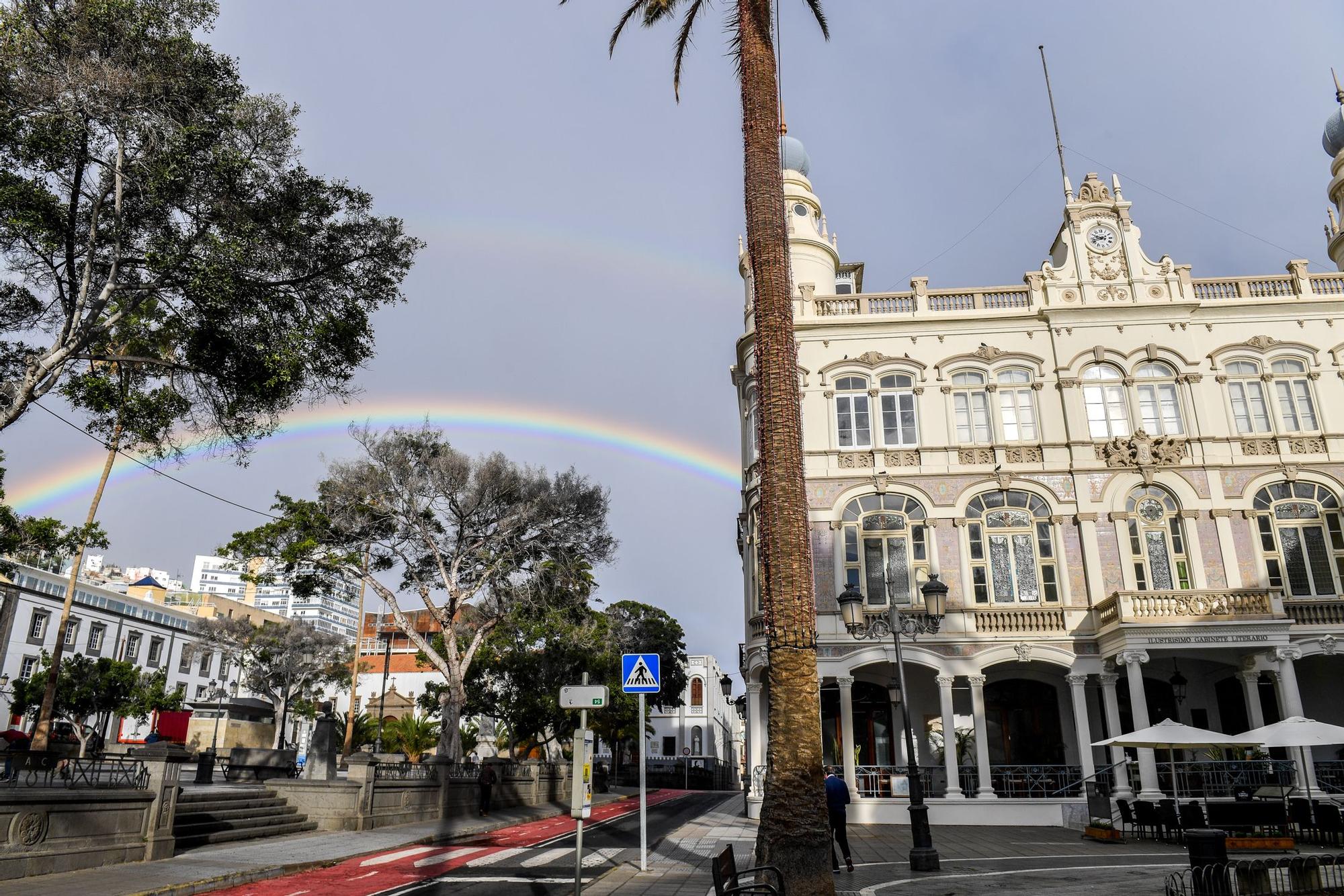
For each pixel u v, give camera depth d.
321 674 56.75
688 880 13.86
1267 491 27.16
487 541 31.05
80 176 14.76
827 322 29.58
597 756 66.44
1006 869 15.02
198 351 15.99
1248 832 18.34
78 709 44.31
